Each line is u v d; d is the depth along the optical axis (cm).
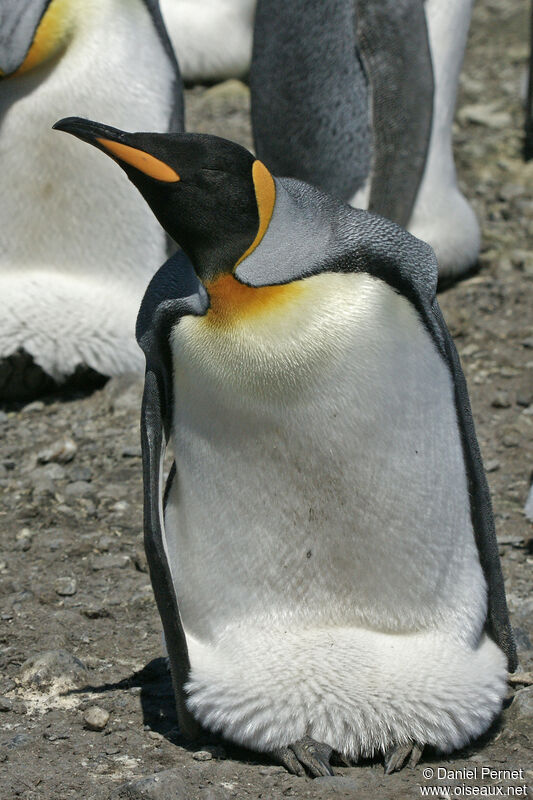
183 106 2697
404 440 1313
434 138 3020
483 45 5019
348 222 1333
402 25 2839
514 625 1709
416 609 1372
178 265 1389
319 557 1347
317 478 1313
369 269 1295
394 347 1291
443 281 3189
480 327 2950
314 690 1327
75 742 1445
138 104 2555
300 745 1338
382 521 1331
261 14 2980
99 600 1867
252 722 1345
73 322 2631
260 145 3098
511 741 1405
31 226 2620
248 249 1279
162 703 1547
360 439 1298
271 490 1325
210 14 4644
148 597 1862
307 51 2908
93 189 2588
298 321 1274
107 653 1706
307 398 1283
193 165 1255
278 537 1343
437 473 1339
